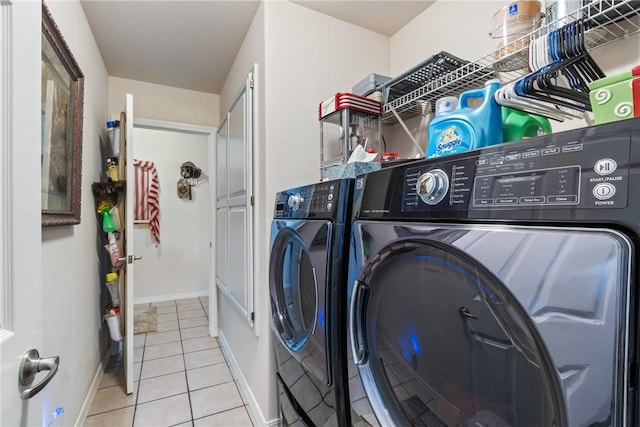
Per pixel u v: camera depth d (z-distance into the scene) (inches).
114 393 79.7
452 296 23.6
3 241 23.1
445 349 24.5
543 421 17.7
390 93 63.8
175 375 88.7
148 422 68.8
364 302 32.5
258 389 68.4
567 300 15.9
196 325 128.5
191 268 172.1
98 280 86.0
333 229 38.0
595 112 22.7
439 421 25.4
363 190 33.9
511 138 35.7
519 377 19.1
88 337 74.4
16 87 24.7
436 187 24.6
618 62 39.2
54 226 50.8
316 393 40.4
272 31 64.6
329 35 71.1
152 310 147.4
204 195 175.9
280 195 58.1
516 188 19.3
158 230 163.3
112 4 68.8
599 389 14.7
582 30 31.7
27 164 25.9
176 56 91.6
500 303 19.6
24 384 24.4
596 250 15.0
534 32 37.7
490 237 19.8
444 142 36.4
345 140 59.4
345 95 59.4
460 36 61.5
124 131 83.0
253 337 72.2
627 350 14.0
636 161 14.3
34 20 27.4
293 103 66.2
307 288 47.1
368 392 30.9
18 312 24.2
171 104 113.0
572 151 16.8
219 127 113.0
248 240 71.4
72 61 57.9
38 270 27.2
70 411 60.1
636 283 14.1
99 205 82.0
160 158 165.3
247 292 72.2
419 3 67.7
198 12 71.2
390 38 80.2
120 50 88.3
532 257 17.5
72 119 59.8
